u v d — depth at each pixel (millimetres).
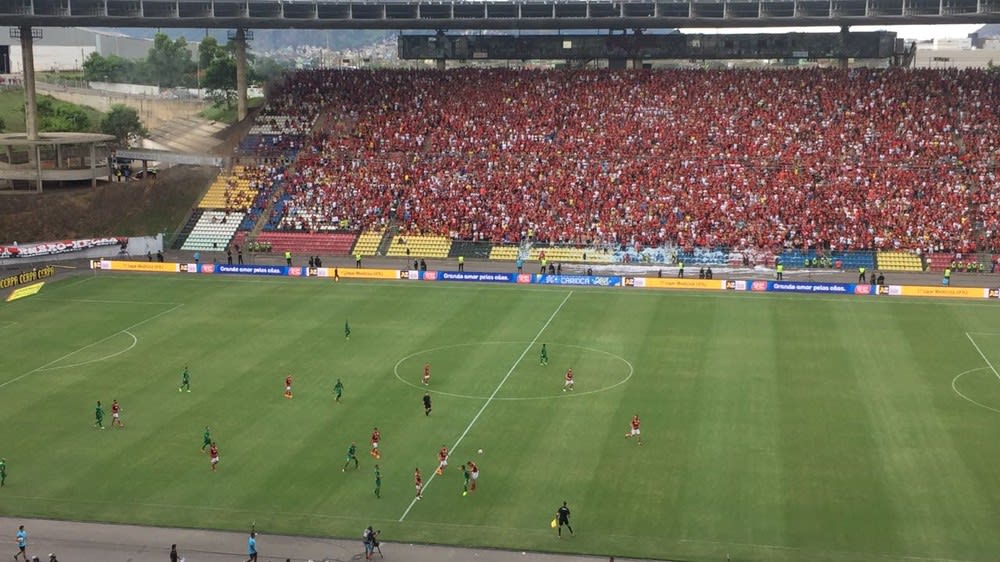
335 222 146250
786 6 154000
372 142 159750
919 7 149250
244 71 170625
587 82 167500
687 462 69500
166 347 97938
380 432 75562
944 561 56219
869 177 141250
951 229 132375
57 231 148375
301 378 88188
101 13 151250
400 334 102000
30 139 151250
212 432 76062
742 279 125500
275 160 159250
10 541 60312
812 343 97312
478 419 78000
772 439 73188
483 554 58125
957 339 98375
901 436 73500
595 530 60531
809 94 159125
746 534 59594
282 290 122062
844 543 58344
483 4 159750
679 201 141125
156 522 62500
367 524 61812
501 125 159750
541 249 137375
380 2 160500
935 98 155500
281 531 61094
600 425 76438
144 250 143875
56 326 105938
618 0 158375
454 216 143875
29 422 78688
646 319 107062
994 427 75125
